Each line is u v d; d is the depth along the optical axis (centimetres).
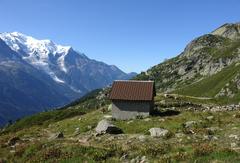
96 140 4116
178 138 3631
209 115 5638
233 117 5219
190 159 2612
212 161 2484
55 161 3161
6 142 4831
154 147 3150
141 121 5816
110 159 3011
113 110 7206
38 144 3834
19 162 3497
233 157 2509
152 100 7212
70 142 3859
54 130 6525
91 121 6912
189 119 5359
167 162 2636
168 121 5416
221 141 3309
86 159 3064
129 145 3491
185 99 10919
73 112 14162
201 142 3269
